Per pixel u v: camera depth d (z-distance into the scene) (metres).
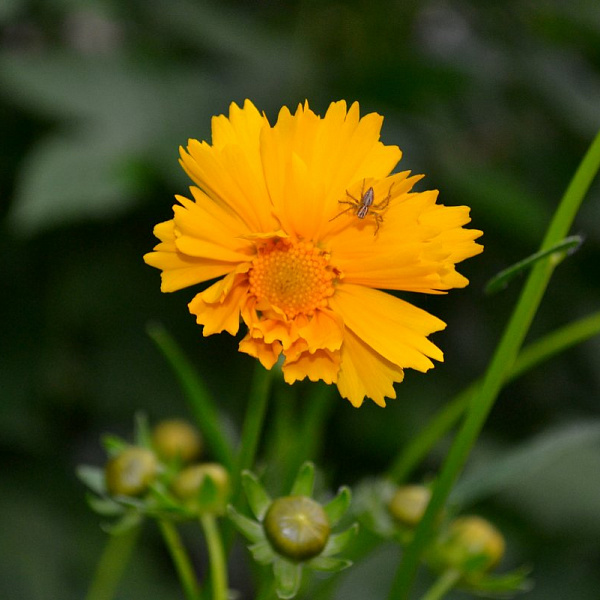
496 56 0.81
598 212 0.78
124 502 0.52
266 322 0.49
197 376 0.75
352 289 0.49
